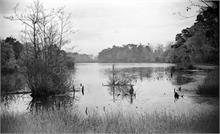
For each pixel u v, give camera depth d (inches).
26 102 487.5
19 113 341.4
